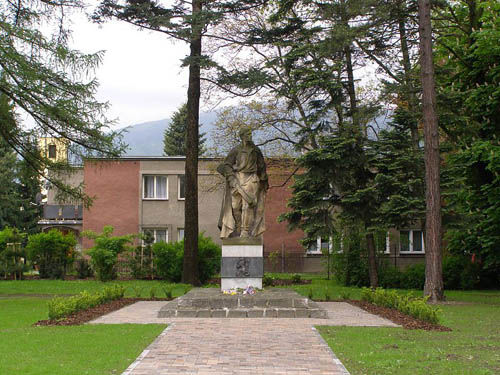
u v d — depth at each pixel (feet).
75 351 30.14
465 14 84.74
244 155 54.85
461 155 67.62
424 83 61.87
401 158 67.82
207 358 28.86
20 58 57.67
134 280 90.48
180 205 119.75
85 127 64.95
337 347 31.89
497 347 32.17
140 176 119.85
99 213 119.34
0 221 155.43
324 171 69.05
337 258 88.33
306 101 77.00
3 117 64.59
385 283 84.17
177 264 85.10
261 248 53.16
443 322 42.93
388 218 68.08
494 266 81.46
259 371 26.09
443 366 27.12
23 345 31.73
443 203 83.35
